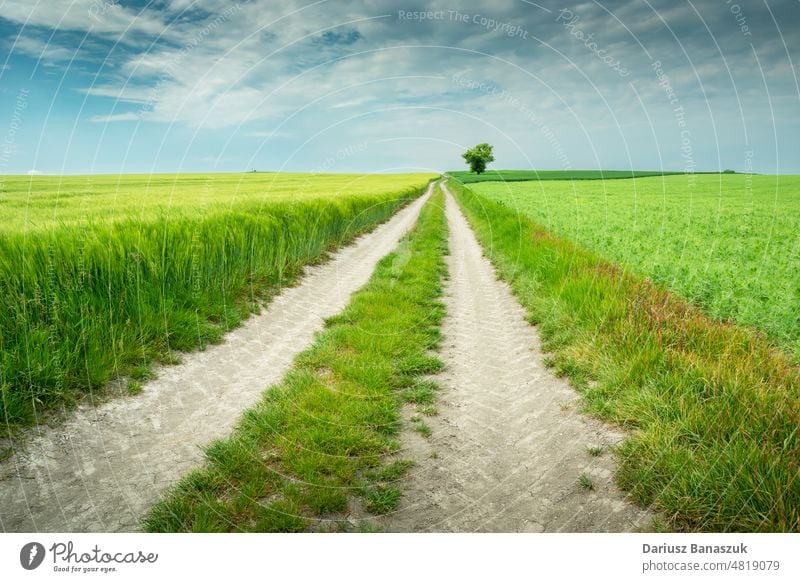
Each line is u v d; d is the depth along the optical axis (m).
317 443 3.66
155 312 5.88
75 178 46.03
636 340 4.98
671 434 3.55
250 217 9.67
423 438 3.92
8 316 4.65
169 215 8.70
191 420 4.16
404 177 74.12
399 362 5.23
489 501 3.18
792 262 8.89
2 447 3.65
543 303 7.23
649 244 11.77
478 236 16.48
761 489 2.91
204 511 2.96
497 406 4.48
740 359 4.32
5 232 5.73
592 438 3.86
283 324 6.84
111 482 3.33
